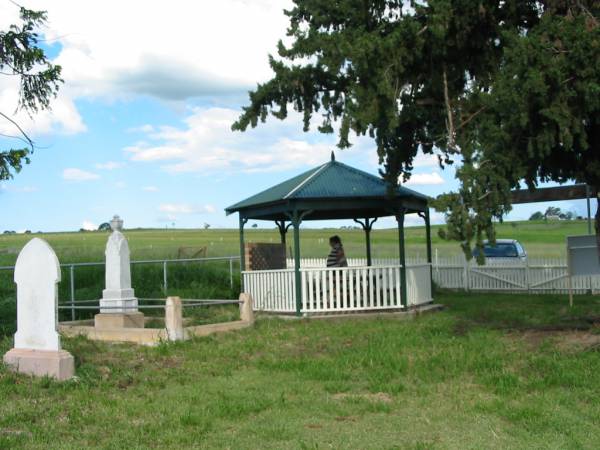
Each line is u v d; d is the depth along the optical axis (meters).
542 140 10.25
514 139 10.71
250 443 6.80
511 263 24.20
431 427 7.26
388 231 71.44
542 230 65.56
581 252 16.84
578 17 10.24
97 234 71.00
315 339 13.02
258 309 17.31
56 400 8.43
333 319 15.82
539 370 9.62
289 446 6.68
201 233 73.06
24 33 12.62
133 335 12.78
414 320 15.62
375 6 13.27
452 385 9.12
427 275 18.42
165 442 6.79
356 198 16.36
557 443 6.61
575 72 9.92
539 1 11.56
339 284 16.50
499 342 11.95
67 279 20.09
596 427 7.09
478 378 9.42
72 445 6.66
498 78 10.66
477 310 17.38
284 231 20.50
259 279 17.62
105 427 7.31
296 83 14.18
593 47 9.63
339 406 8.17
